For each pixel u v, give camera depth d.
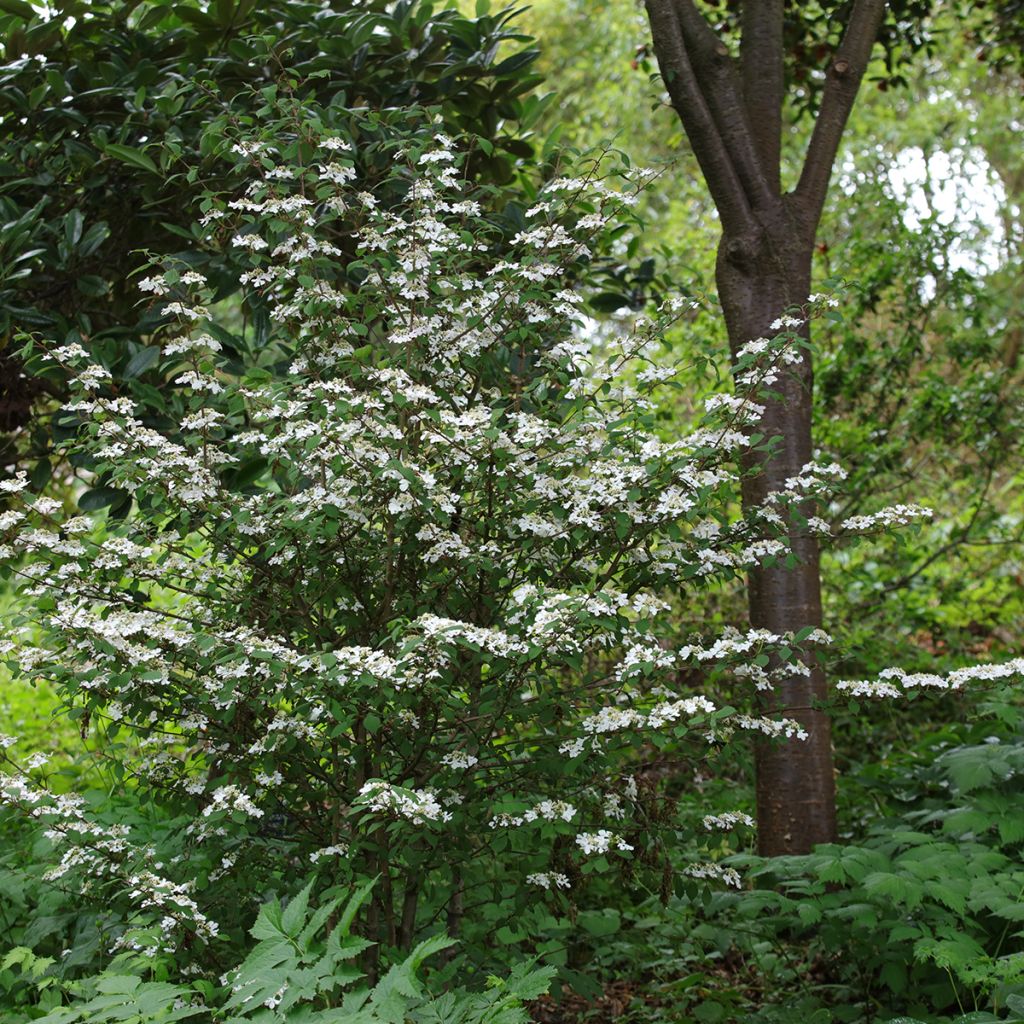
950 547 6.54
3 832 3.66
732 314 4.05
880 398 6.21
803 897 3.62
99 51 4.08
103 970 2.94
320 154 3.06
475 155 4.24
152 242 4.12
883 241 6.21
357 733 2.87
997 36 7.01
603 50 11.69
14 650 2.72
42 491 4.00
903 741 5.46
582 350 3.04
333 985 2.19
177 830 3.12
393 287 3.01
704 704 2.51
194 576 3.02
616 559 2.87
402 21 4.09
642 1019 3.51
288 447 2.85
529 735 3.33
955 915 3.11
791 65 5.84
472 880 3.03
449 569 2.92
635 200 3.09
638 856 2.84
